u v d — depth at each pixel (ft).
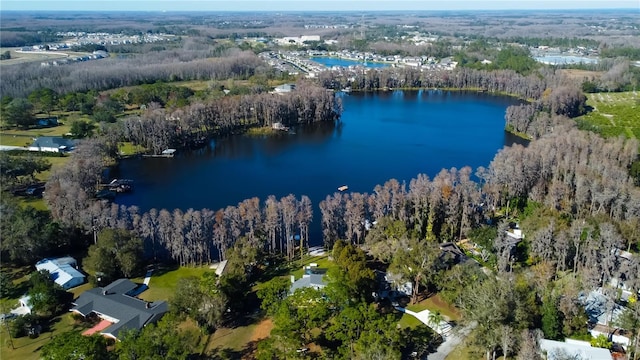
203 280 449.48
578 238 515.09
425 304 461.37
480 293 397.60
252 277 526.16
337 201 609.83
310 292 414.82
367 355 348.18
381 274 505.25
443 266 481.05
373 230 569.64
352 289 427.74
